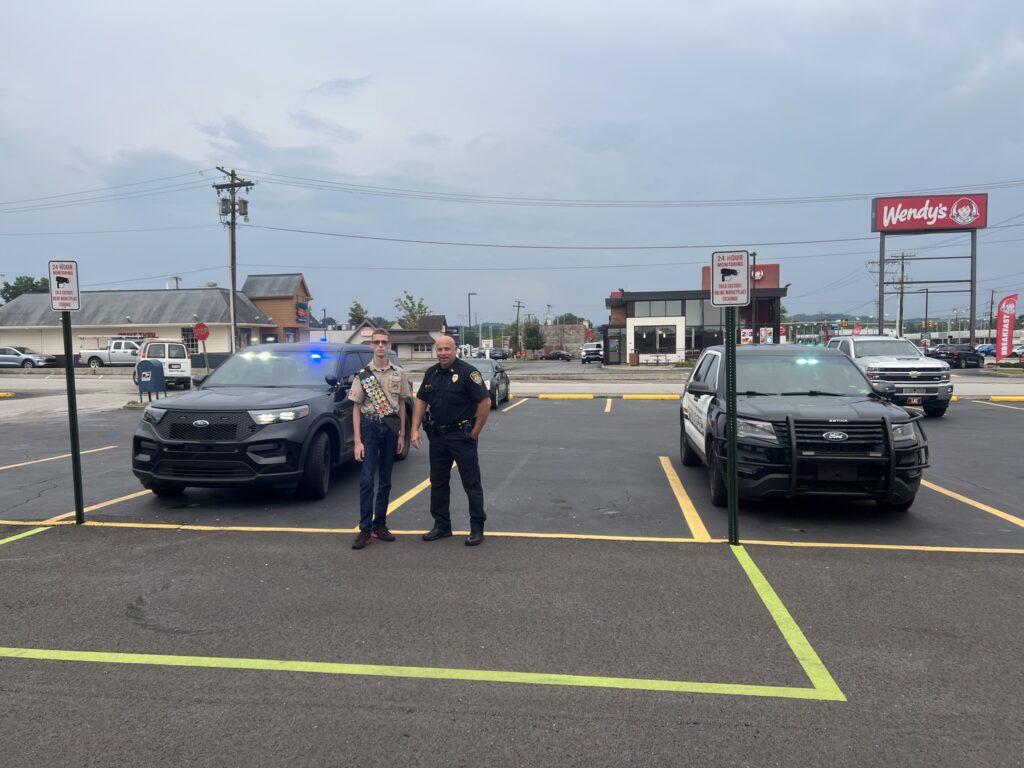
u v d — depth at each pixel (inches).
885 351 658.8
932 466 367.2
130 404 726.5
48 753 112.7
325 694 131.2
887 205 1761.8
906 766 108.7
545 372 1628.9
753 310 1989.4
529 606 172.7
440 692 131.7
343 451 313.7
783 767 108.4
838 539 231.3
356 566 203.8
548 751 112.9
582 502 286.7
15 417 655.8
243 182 1316.4
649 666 141.6
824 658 144.9
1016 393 839.1
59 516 264.4
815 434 239.3
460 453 223.8
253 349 338.3
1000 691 131.4
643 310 2053.4
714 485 271.6
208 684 135.1
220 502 287.3
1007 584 187.6
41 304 1892.2
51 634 158.1
